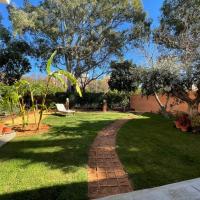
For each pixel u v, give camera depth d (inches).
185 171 205.0
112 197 135.2
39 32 893.2
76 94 926.4
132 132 374.3
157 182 183.3
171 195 133.3
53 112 640.4
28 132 358.6
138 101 884.0
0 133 332.5
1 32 897.5
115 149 272.1
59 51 904.3
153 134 361.1
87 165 219.5
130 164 222.5
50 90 832.9
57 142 299.7
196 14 523.5
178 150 271.1
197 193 135.4
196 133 370.6
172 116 586.2
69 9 854.5
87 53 904.9
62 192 167.0
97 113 695.1
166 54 550.3
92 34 903.1
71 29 888.3
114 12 880.3
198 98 458.3
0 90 450.3
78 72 955.3
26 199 157.8
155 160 234.2
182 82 434.3
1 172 201.5
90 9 879.7
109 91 927.7
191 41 469.7
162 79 449.1
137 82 561.6
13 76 927.0
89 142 302.5
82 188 173.0
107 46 925.2
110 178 191.5
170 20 598.5
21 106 395.9
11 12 821.9
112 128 408.5
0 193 165.2
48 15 868.6
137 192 138.9
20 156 243.1
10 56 894.4
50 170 205.9
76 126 420.2
